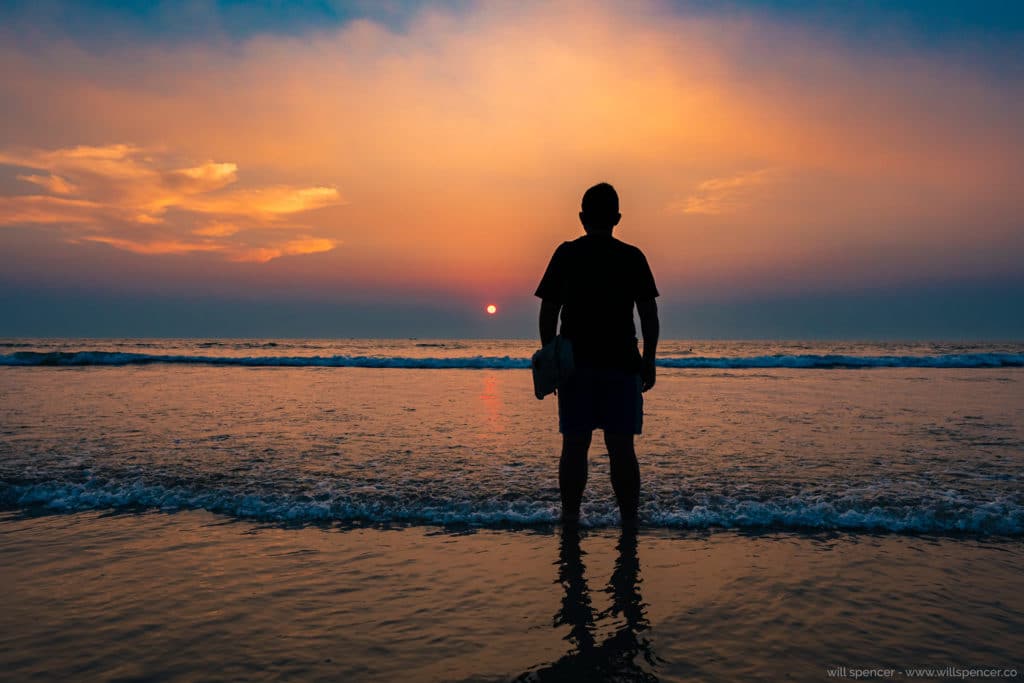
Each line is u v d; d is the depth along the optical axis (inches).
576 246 127.6
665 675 68.3
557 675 68.3
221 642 76.0
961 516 125.5
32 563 102.3
